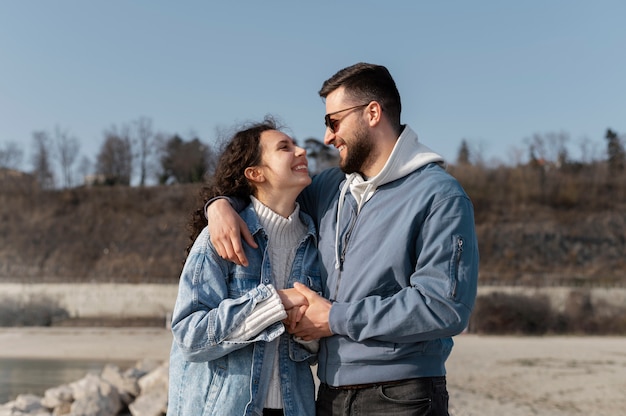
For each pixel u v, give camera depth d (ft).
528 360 65.51
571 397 40.60
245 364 10.51
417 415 10.16
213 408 10.41
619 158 231.50
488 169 217.15
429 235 10.27
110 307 145.69
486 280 148.56
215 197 11.48
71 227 196.65
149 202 211.00
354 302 10.30
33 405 31.55
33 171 238.07
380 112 11.16
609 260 174.81
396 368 10.27
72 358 80.69
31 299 146.51
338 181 12.34
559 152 232.94
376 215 10.92
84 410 28.63
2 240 189.37
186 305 10.30
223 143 12.21
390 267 10.46
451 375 52.65
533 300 119.85
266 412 10.75
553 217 193.67
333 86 11.46
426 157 11.08
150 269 167.84
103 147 279.90
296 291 10.70
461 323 9.98
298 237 11.70
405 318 9.86
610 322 114.21
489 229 187.52
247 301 10.14
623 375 52.47
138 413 28.27
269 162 11.43
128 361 78.13
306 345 11.05
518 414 34.32
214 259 10.75
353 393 10.52
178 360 10.99
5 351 87.35
